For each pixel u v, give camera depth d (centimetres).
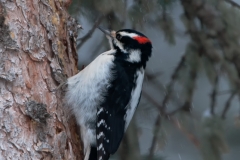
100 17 1077
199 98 1384
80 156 920
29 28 821
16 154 774
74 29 941
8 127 773
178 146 1393
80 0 1055
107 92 936
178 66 1173
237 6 1163
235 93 1165
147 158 1117
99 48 1174
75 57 945
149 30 1184
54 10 880
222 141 1129
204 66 1162
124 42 998
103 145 923
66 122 873
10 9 805
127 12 1070
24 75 804
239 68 1166
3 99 779
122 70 966
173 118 1140
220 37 1167
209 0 1162
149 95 1175
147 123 1166
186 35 1177
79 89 909
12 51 795
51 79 849
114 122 946
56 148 822
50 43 856
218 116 1149
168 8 1119
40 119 795
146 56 1012
